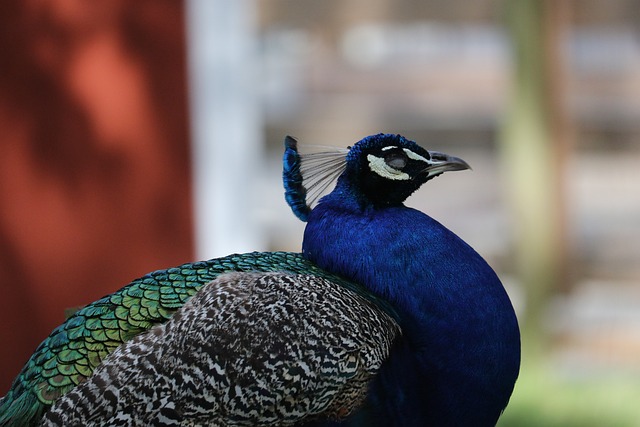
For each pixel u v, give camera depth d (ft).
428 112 60.80
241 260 20.75
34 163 39.27
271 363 18.54
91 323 19.02
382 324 19.65
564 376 43.39
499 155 61.26
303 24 48.60
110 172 39.55
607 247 52.34
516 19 45.16
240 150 41.37
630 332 46.06
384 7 48.08
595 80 51.11
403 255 20.35
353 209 21.03
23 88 39.06
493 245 53.42
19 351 39.68
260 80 53.83
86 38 39.19
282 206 55.93
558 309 46.47
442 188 62.28
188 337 18.54
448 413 20.34
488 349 20.20
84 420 18.12
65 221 39.50
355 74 58.29
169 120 39.93
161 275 19.85
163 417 18.12
